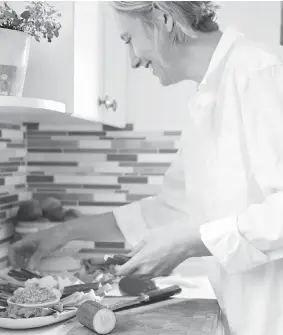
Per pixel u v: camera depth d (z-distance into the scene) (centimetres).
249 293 123
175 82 142
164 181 164
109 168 207
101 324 117
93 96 152
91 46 150
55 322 125
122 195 207
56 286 140
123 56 197
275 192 117
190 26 130
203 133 128
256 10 197
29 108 118
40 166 209
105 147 207
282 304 121
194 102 131
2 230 179
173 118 204
